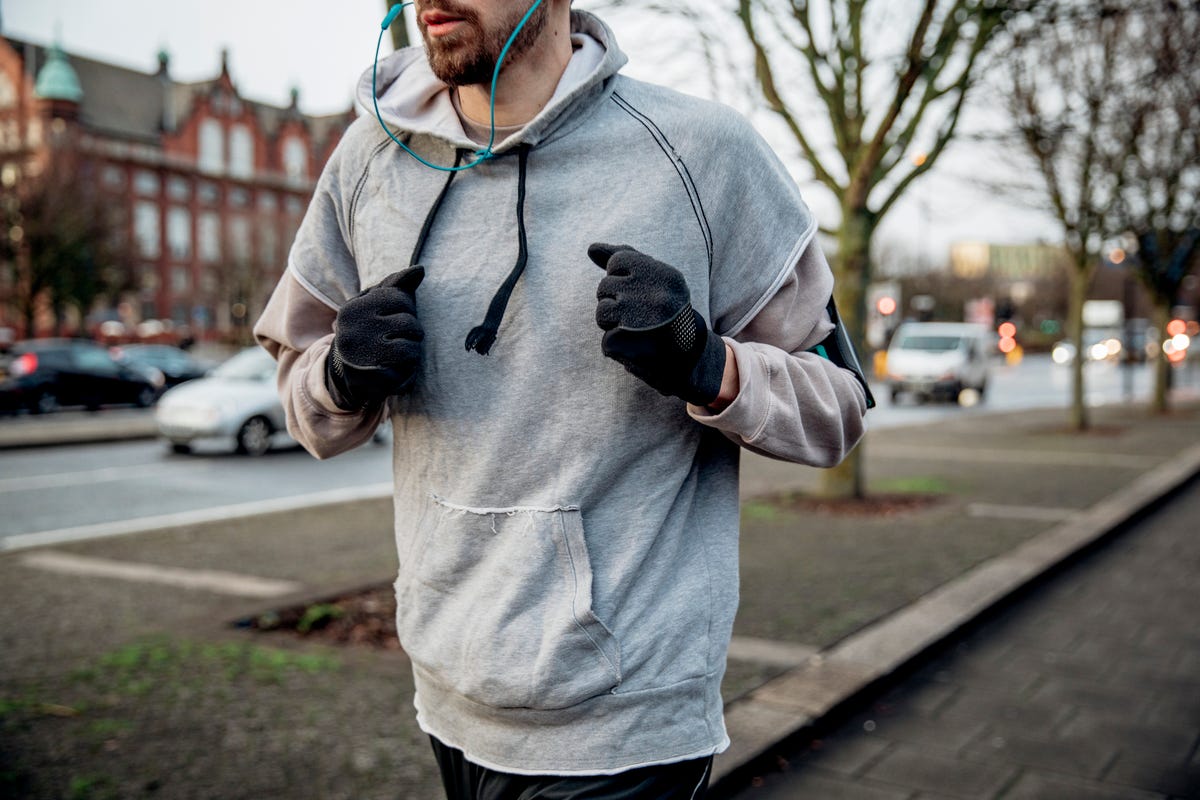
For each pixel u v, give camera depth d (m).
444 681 1.36
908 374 24.80
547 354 1.28
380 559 6.63
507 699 1.30
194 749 3.32
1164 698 4.13
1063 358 51.75
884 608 5.12
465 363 1.32
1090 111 12.92
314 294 1.49
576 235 1.29
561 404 1.29
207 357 52.12
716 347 1.22
